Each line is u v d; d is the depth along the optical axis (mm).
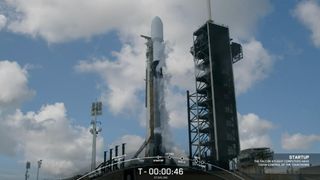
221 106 111438
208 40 117188
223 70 115625
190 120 114688
